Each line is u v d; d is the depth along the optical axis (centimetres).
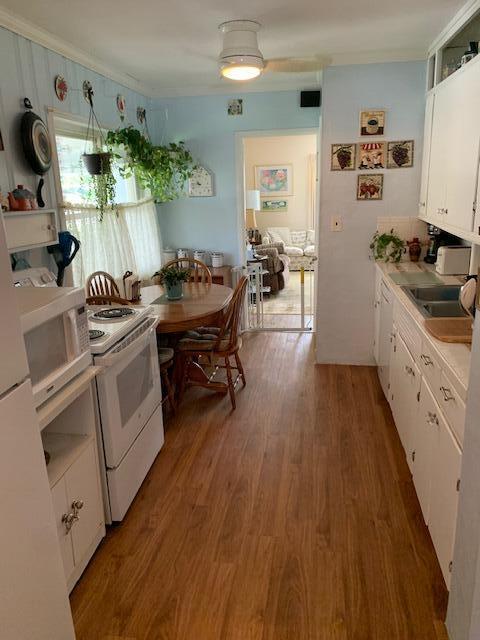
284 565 196
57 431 201
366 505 231
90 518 199
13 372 118
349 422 313
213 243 507
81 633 169
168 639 166
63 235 298
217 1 240
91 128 352
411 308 242
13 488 119
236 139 478
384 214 379
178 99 474
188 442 295
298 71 398
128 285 348
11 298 117
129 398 232
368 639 163
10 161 259
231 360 431
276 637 165
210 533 216
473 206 234
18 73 264
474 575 136
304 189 904
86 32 285
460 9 258
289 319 562
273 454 279
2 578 115
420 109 355
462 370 163
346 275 397
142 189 447
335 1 244
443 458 177
